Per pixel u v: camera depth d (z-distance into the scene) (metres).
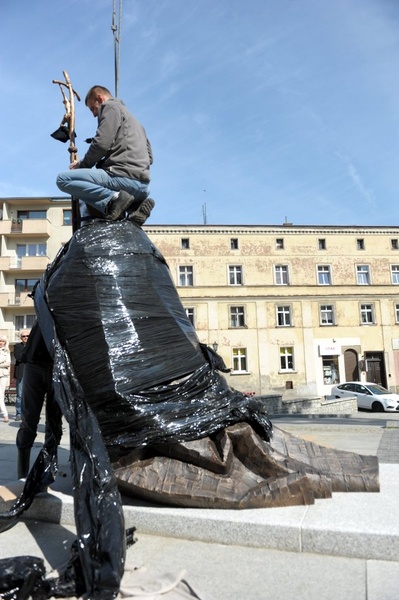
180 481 3.36
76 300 3.92
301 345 39.69
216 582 2.59
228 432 3.56
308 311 40.16
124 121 4.23
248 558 2.87
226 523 3.09
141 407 3.54
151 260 4.32
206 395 3.77
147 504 3.46
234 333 39.47
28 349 4.30
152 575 2.64
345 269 41.09
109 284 3.97
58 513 3.62
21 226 40.66
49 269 4.25
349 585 2.52
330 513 3.14
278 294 40.16
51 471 3.66
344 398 25.78
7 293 39.31
